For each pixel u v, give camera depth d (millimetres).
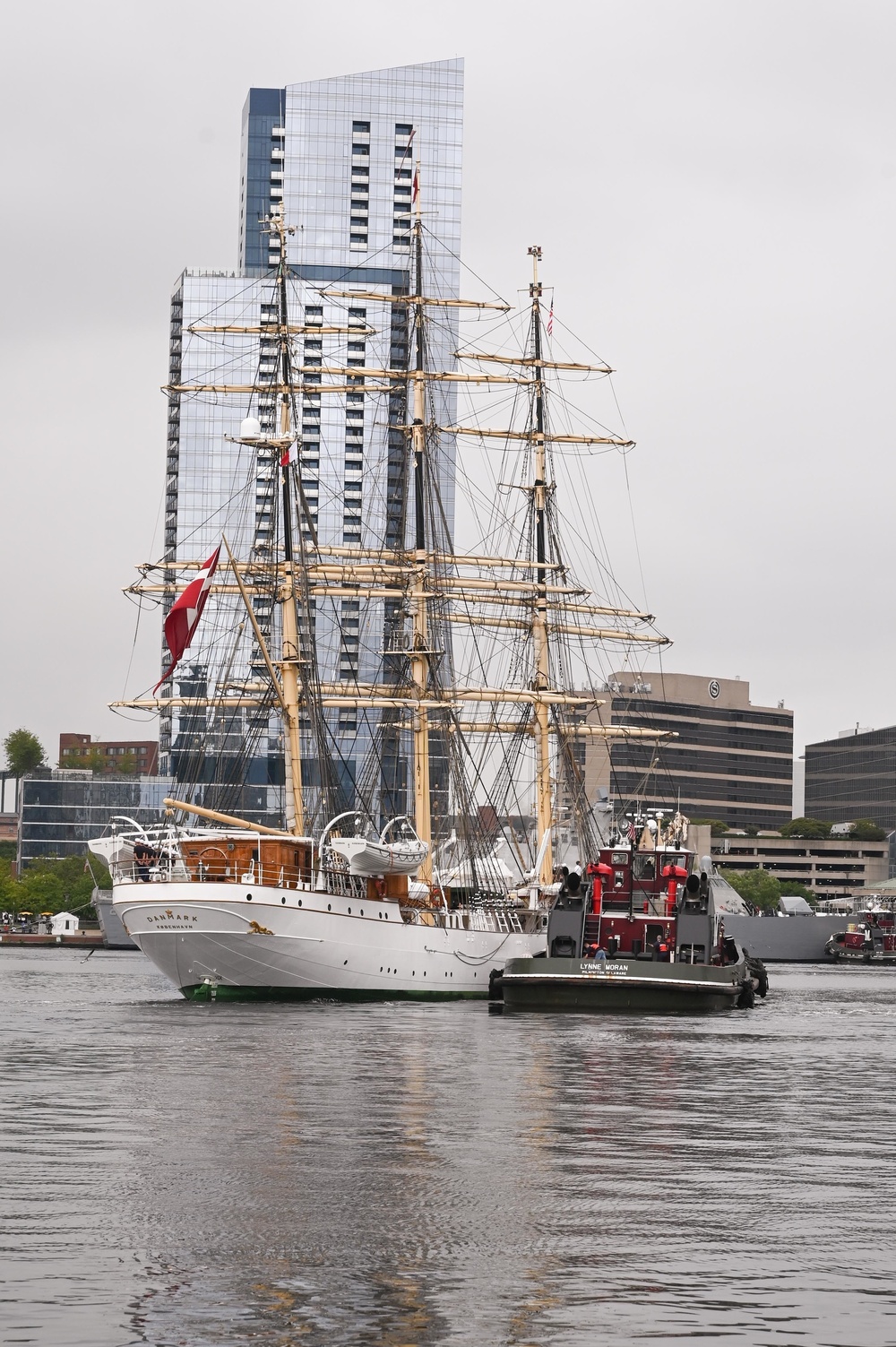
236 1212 36906
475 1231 35312
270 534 144875
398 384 163875
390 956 119750
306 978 114438
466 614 167750
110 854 116000
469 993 128125
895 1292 30812
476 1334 27766
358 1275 31484
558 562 172875
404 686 154625
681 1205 38469
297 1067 68438
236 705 157000
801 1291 30859
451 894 143125
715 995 110312
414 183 164875
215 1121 51250
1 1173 41531
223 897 109625
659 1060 74750
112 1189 39375
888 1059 78312
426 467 159875
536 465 172500
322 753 139625
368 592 156125
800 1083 66812
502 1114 54000
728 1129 51844
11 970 196250
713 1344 27453
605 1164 44188
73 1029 90688
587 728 172750
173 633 114625
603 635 175625
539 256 173500
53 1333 27531
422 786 150250
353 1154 44938
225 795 155750
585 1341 27516
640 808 169750
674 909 115938
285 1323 28266
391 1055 74688
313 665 140250
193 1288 30406
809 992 167125
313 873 117188
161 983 157125
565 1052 77188
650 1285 31094
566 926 112688
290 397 147875
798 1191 40594
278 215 150875
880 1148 48219
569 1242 34469
